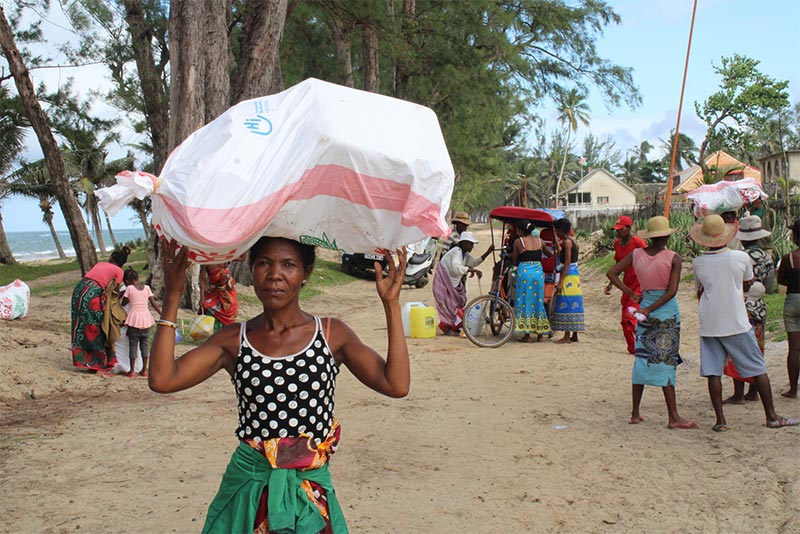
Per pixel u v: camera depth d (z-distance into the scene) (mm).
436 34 26516
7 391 8109
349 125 2646
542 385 8406
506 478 5238
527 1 28375
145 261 31375
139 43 18656
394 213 2748
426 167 2680
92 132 22000
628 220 10195
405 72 28906
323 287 22312
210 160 2529
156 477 5301
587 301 17969
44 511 4625
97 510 4645
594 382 8539
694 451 5730
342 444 6129
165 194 2535
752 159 41562
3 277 30922
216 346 2760
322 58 28531
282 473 2600
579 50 29125
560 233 11484
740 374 6266
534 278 11250
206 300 8367
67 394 8312
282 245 2768
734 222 8031
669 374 6406
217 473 5379
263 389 2664
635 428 6449
